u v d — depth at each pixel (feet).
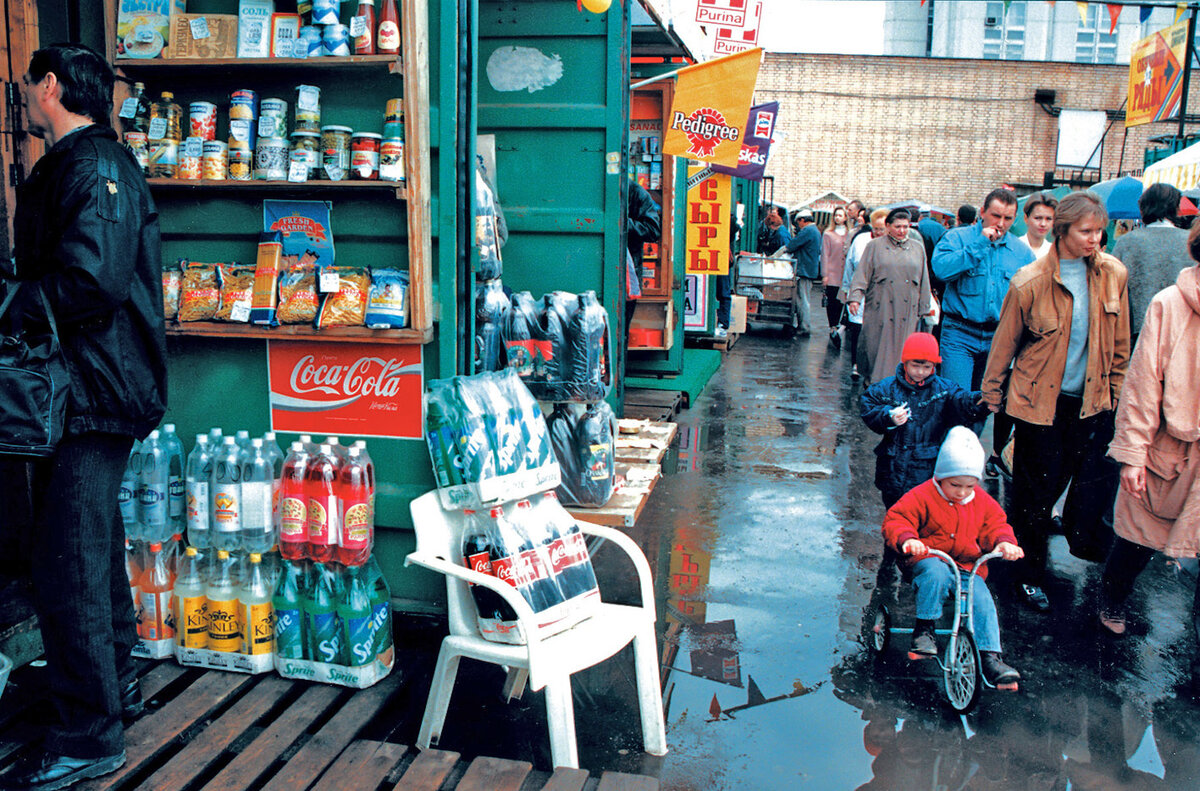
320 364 11.64
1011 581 15.57
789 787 9.41
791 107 100.07
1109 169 98.78
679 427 26.20
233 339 11.83
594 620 10.11
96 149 8.40
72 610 8.50
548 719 9.12
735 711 10.94
